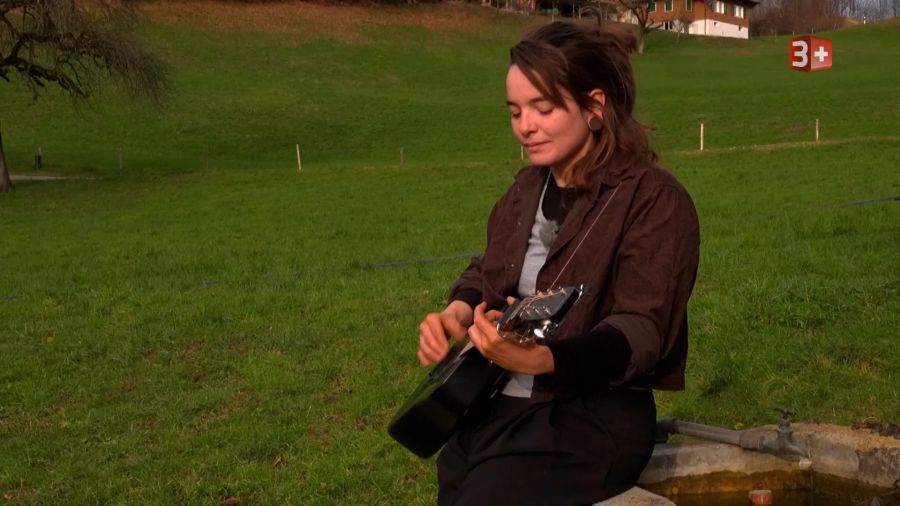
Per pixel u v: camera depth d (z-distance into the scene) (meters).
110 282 13.00
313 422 6.26
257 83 61.16
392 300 9.97
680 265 2.36
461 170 33.06
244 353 8.36
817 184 20.48
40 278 13.95
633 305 2.33
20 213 28.20
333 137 49.81
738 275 8.89
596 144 2.48
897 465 2.80
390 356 7.62
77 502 5.29
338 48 72.75
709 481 2.98
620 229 2.39
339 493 5.00
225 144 48.31
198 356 8.39
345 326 8.91
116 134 49.09
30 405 7.34
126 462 5.86
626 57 2.49
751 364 5.79
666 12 95.62
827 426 3.09
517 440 2.45
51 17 33.22
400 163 39.72
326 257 14.87
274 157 45.94
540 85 2.39
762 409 5.07
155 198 30.14
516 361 2.15
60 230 23.39
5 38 35.03
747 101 49.72
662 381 2.52
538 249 2.55
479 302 2.78
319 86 62.12
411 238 17.16
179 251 16.97
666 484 2.96
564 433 2.44
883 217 12.27
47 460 6.09
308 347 8.32
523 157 38.34
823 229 11.66
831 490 2.96
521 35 2.54
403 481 5.03
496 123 51.53
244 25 73.12
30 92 53.56
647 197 2.38
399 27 80.00
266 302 10.34
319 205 25.11
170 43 66.62
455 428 2.55
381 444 5.58
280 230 20.06
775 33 122.62
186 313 10.04
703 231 13.27
